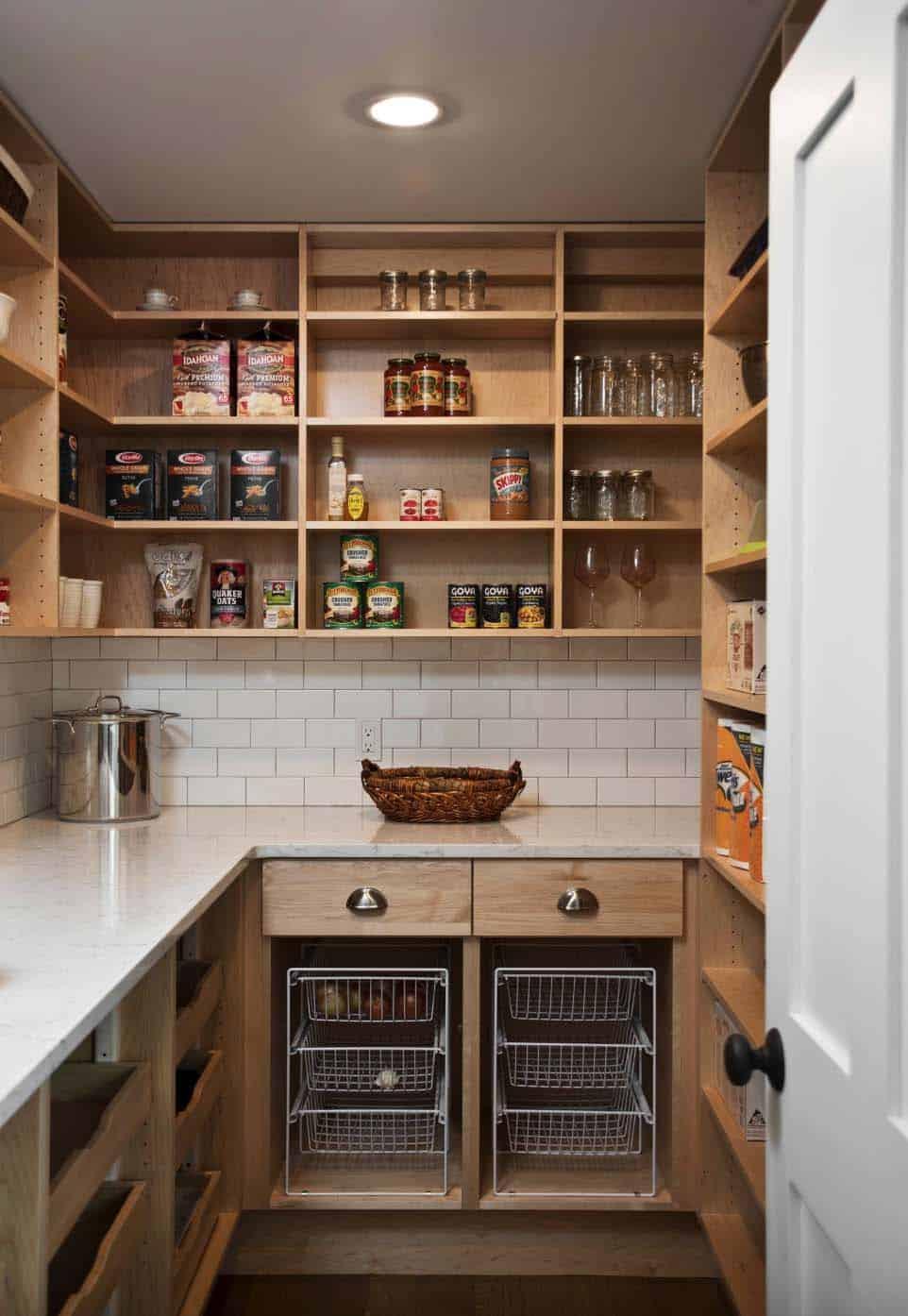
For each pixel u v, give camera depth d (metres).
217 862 2.35
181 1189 2.43
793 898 1.14
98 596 2.79
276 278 3.13
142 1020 1.94
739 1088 2.31
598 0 1.89
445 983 2.71
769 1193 1.23
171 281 3.13
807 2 1.82
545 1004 3.04
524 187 2.70
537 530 2.95
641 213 2.86
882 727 0.90
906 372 0.87
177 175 2.62
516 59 2.09
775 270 1.22
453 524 2.88
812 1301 1.10
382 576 3.17
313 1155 2.80
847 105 1.01
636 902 2.59
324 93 2.23
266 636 2.91
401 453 3.16
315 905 2.59
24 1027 1.31
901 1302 0.85
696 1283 2.62
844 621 0.99
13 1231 1.28
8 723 2.83
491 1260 2.66
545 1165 2.75
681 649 3.16
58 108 2.29
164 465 3.12
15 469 2.45
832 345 1.04
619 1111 2.74
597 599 3.14
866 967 0.93
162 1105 1.94
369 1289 2.57
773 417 1.21
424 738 3.19
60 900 2.01
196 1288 2.18
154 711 3.02
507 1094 3.06
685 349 3.15
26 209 2.34
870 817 0.93
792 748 1.14
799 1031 1.11
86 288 2.69
